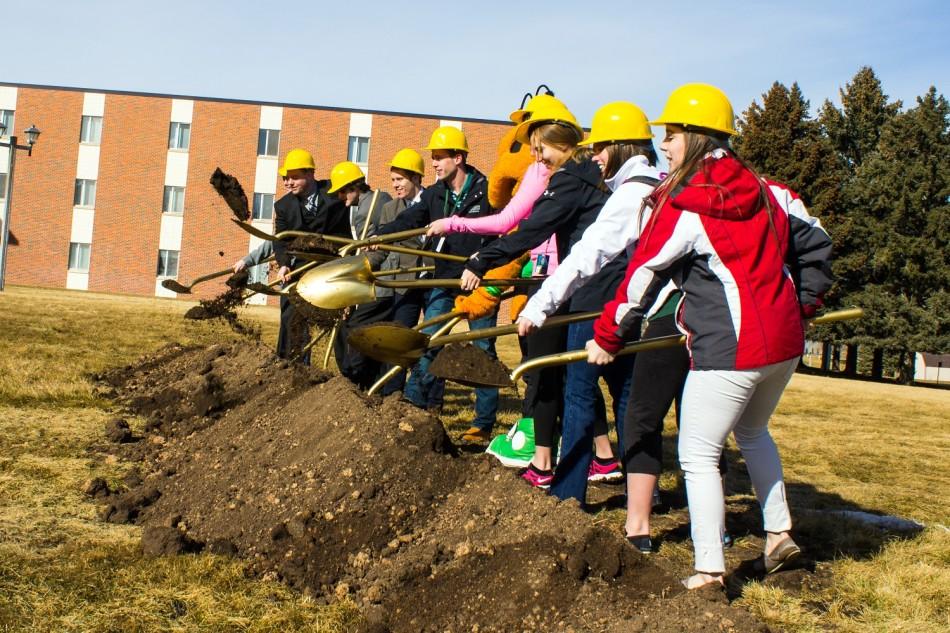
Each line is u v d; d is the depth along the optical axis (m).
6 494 3.65
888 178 38.56
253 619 2.58
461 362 3.67
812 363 50.97
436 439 3.42
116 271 36.28
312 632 2.53
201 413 5.20
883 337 37.88
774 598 3.14
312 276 3.68
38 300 18.39
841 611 3.08
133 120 36.06
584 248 3.27
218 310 6.94
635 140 3.55
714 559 2.98
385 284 4.05
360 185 7.20
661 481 5.17
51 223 36.31
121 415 5.62
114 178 36.16
